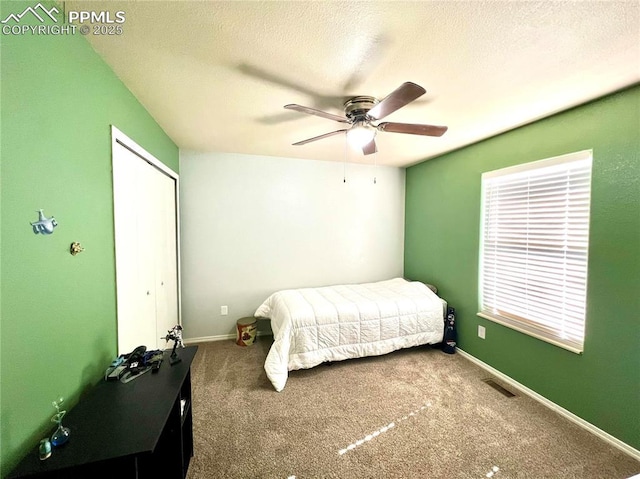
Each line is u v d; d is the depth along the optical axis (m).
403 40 1.28
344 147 3.11
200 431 1.83
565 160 2.01
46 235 1.03
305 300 2.93
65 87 1.15
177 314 3.11
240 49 1.36
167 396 1.17
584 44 1.29
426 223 3.68
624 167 1.69
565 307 2.03
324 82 1.67
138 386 1.25
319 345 2.61
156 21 1.17
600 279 1.81
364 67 1.51
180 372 1.38
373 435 1.80
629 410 1.67
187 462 1.55
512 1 1.04
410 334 2.92
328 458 1.62
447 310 3.10
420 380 2.47
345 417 1.97
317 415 2.00
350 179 3.93
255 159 3.51
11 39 0.89
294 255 3.73
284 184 3.64
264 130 2.54
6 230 0.86
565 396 2.01
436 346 3.22
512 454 1.66
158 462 1.31
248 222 3.52
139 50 1.37
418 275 3.87
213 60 1.46
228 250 3.46
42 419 1.00
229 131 2.58
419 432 1.83
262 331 3.61
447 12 1.10
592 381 1.85
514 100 1.88
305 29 1.22
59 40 1.11
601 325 1.80
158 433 0.96
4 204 0.86
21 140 0.92
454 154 3.16
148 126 2.13
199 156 3.30
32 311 0.96
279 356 2.42
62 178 1.13
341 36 1.26
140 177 2.03
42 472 0.81
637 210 1.64
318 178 3.78
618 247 1.72
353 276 4.01
